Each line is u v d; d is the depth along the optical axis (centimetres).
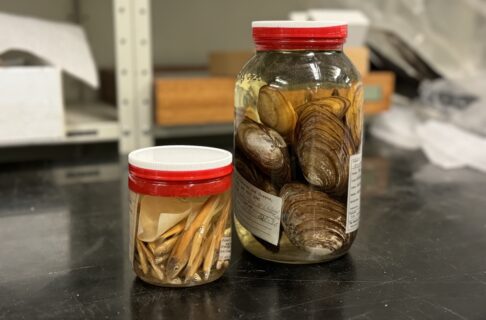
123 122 101
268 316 44
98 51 125
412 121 121
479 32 118
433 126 110
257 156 51
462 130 112
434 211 73
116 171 94
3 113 87
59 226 67
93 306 46
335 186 51
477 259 56
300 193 51
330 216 52
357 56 108
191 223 47
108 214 72
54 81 90
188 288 49
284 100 49
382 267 54
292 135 50
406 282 51
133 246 49
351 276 52
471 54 120
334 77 50
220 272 50
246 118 52
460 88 114
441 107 117
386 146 114
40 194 81
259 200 52
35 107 89
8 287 50
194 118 103
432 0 120
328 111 50
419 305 46
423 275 52
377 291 49
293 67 50
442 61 121
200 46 134
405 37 121
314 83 50
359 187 54
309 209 51
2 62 91
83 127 98
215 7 133
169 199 46
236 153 54
